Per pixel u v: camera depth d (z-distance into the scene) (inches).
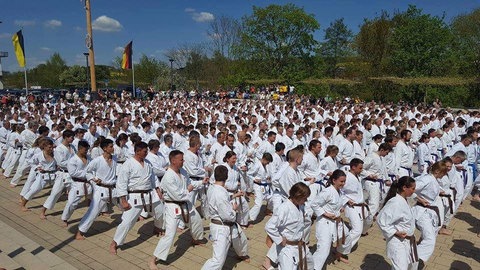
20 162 469.1
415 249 224.2
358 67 1780.3
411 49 1482.5
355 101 1473.9
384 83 1552.7
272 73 2078.0
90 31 1148.5
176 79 2097.7
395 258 221.3
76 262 267.3
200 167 351.6
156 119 658.2
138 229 332.2
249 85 1987.0
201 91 2092.8
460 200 332.5
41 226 335.9
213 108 941.8
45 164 367.9
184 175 272.1
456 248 292.8
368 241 307.0
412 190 221.5
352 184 273.0
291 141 491.5
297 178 291.1
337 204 246.2
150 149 346.0
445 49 1486.2
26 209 378.3
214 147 413.1
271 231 211.6
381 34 1713.8
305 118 714.8
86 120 625.3
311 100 1521.9
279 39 2081.7
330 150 344.5
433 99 1422.2
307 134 540.7
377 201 331.6
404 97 1498.5
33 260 253.4
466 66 1485.0
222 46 2284.7
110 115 796.6
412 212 227.1
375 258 275.4
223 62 2247.8
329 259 273.6
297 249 213.9
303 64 2114.9
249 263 267.0
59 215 365.4
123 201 277.9
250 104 1122.0
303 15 2038.6
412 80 1331.2
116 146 411.2
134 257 276.4
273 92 1806.1
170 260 270.4
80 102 1154.0
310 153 344.5
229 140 399.5
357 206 274.4
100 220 354.9
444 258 275.3
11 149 510.0
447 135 568.7
